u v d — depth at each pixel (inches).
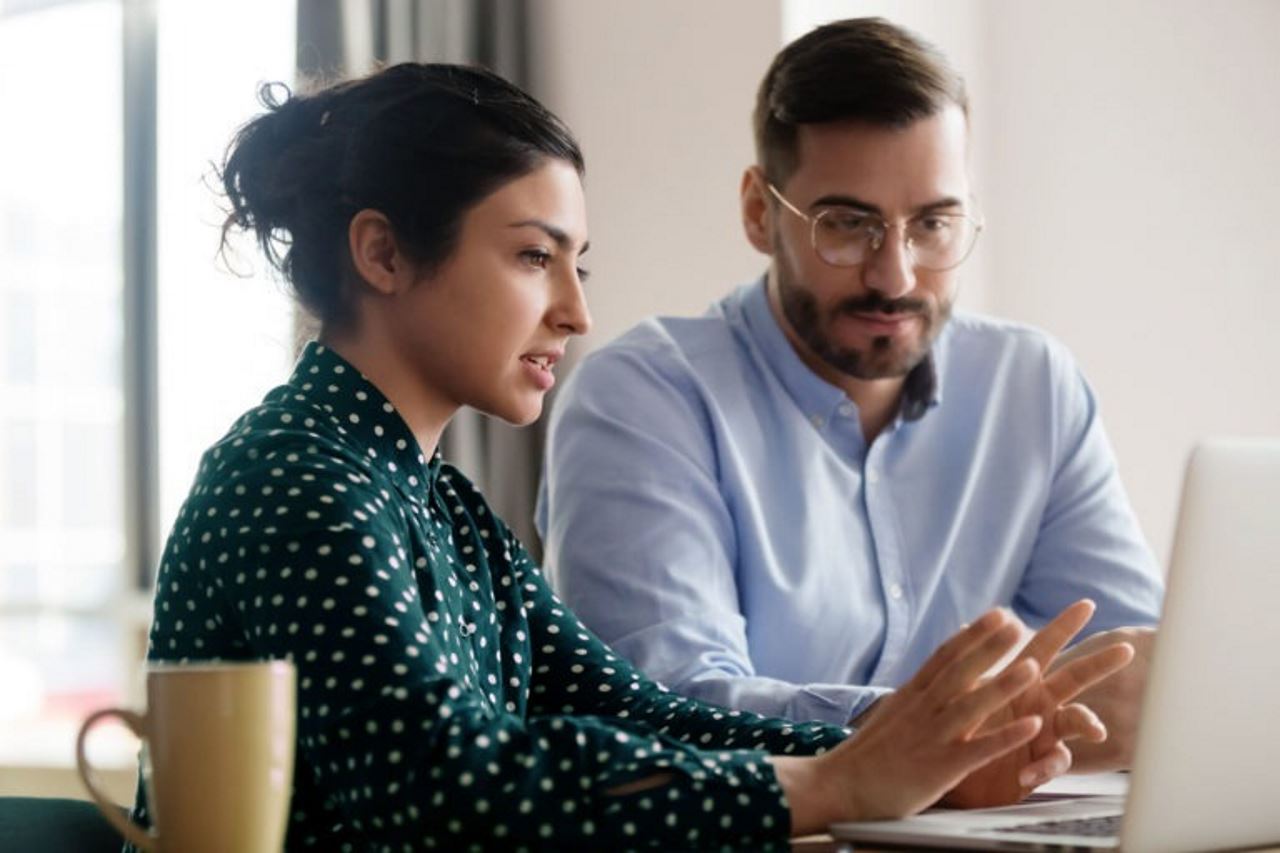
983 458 122.2
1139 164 184.7
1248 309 178.2
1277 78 176.7
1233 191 179.0
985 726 72.0
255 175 76.3
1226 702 58.9
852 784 61.8
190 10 238.8
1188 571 57.2
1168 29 182.9
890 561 118.2
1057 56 189.9
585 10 199.8
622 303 197.0
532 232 72.6
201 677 51.4
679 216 193.3
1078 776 81.7
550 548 114.6
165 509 243.3
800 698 97.2
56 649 253.4
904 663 118.7
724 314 120.8
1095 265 187.3
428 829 58.4
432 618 70.4
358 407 72.3
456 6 203.8
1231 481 57.6
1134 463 184.9
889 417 119.4
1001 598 122.6
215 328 237.9
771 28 186.7
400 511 69.8
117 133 251.1
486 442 203.0
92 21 252.2
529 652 81.7
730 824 59.9
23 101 256.7
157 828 52.0
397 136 72.3
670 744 61.7
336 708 60.0
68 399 254.8
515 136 72.7
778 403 117.2
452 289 72.1
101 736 237.8
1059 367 125.5
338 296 73.9
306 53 209.5
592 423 114.0
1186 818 59.1
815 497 116.4
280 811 52.7
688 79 192.7
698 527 111.0
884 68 109.2
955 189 110.7
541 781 58.7
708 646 106.5
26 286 256.7
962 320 125.3
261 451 67.0
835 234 111.0
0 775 223.1
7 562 256.1
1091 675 71.9
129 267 242.2
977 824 63.2
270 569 62.9
